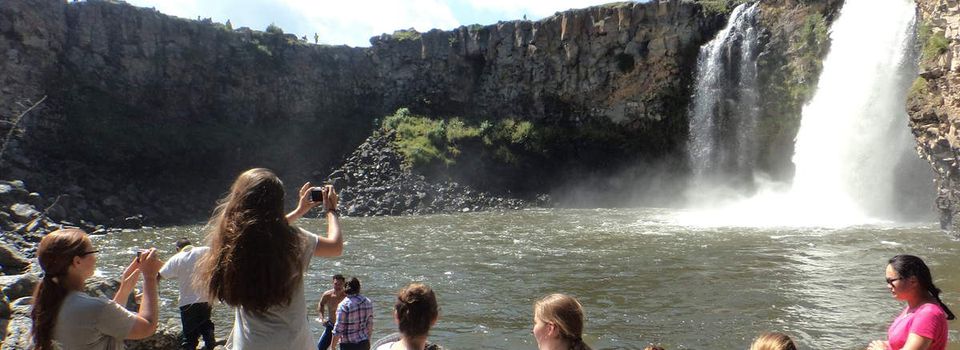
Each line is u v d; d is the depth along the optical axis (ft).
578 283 51.90
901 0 102.83
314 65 176.45
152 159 136.46
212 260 13.50
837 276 50.60
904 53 100.94
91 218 109.91
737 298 44.29
